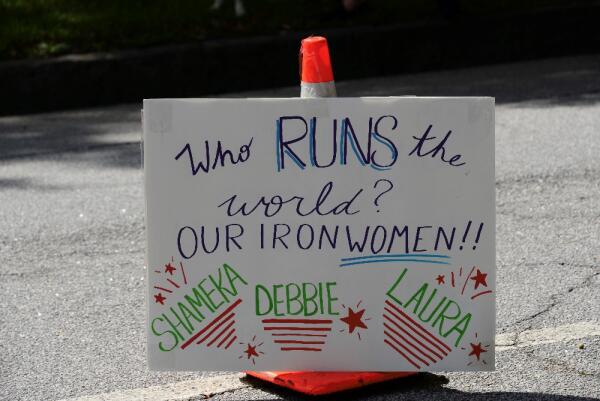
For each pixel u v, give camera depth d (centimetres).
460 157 482
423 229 486
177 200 487
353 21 1528
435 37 1527
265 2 1591
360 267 489
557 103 1198
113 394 515
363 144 483
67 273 702
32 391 522
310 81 516
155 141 484
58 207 859
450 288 488
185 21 1491
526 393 498
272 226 488
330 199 486
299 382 494
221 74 1427
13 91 1337
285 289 491
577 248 708
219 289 491
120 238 775
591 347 548
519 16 1567
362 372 501
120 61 1380
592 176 880
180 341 493
